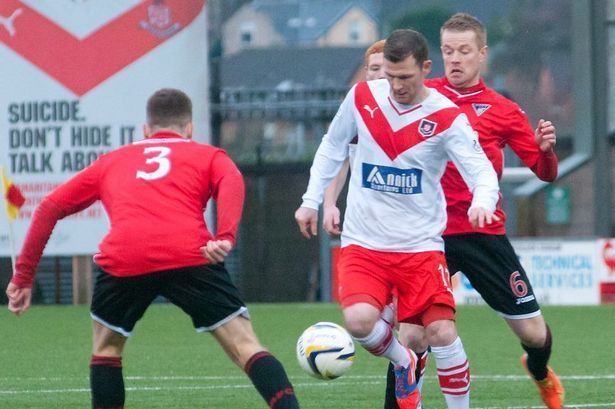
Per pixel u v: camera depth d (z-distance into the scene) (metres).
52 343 48.09
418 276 23.91
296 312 63.09
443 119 23.59
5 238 63.97
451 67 26.78
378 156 23.94
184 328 54.53
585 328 52.50
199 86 63.16
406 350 24.97
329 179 25.00
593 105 72.38
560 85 79.38
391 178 23.86
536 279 64.69
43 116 64.06
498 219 26.73
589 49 72.31
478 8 79.88
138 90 63.69
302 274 77.25
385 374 36.75
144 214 21.94
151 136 23.06
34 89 64.06
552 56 79.50
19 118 64.12
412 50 22.94
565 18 79.25
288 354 43.53
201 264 21.81
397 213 23.97
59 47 63.94
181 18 63.22
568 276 64.31
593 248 64.12
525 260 64.81
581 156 72.88
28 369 39.25
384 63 23.20
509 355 42.56
